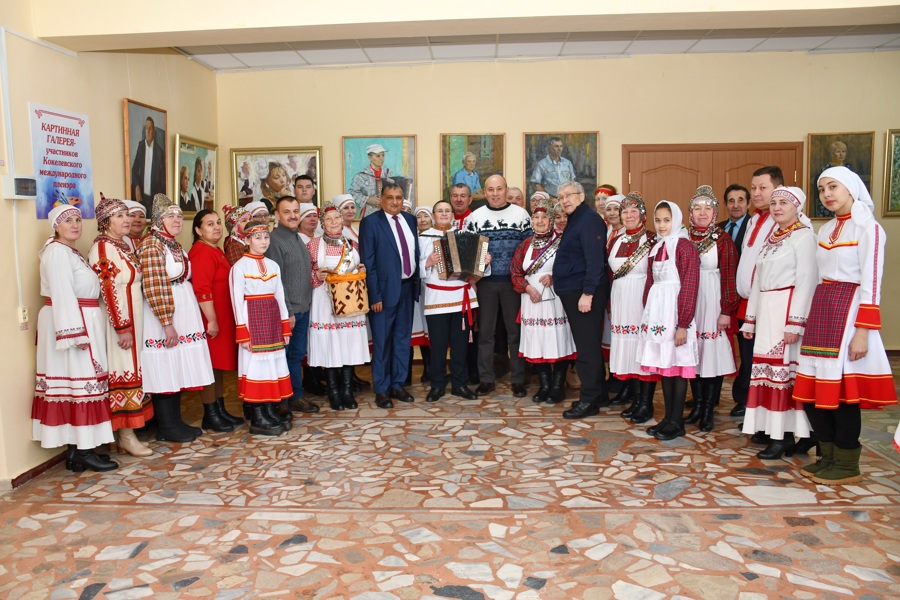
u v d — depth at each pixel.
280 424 5.01
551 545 3.21
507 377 6.64
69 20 4.48
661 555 3.10
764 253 4.25
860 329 3.61
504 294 5.79
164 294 4.49
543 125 7.46
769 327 4.17
